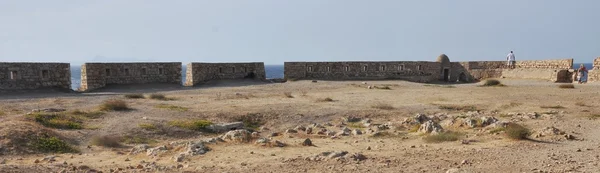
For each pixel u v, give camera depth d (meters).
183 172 11.48
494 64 58.34
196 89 40.81
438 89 41.31
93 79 39.97
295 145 16.03
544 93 34.66
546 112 23.84
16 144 14.80
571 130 18.09
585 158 12.36
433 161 12.48
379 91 39.28
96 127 19.22
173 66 46.34
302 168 11.76
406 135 18.78
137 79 43.75
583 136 16.73
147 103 27.72
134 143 17.44
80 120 20.48
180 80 46.97
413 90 40.25
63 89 38.31
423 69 59.44
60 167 11.89
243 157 13.64
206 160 13.23
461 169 11.16
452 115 24.08
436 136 17.17
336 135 19.00
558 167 11.14
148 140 18.05
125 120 20.95
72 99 29.92
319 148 15.37
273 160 13.03
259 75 53.25
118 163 12.98
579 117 21.81
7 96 32.09
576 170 10.72
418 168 11.55
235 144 16.19
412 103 29.75
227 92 37.38
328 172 11.22
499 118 22.25
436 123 19.89
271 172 11.40
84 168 11.92
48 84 37.66
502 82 48.72
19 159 13.65
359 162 12.46
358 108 26.86
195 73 46.06
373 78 56.94
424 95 35.28
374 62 57.09
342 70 56.03
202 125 20.66
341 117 24.30
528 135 17.08
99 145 16.44
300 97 33.53
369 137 18.44
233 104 28.06
